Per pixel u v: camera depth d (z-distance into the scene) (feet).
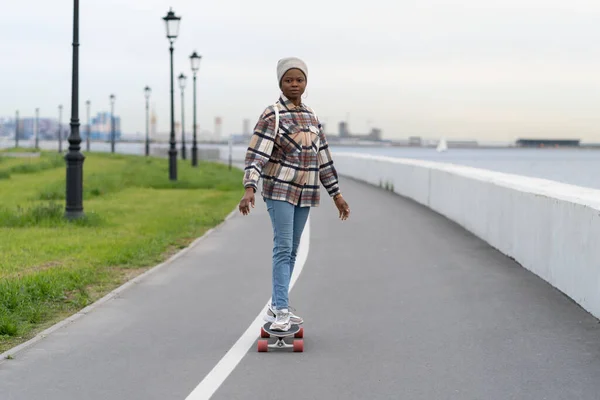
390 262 33.88
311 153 19.83
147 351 19.38
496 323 22.31
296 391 16.10
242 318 23.21
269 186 19.71
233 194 81.25
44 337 20.89
